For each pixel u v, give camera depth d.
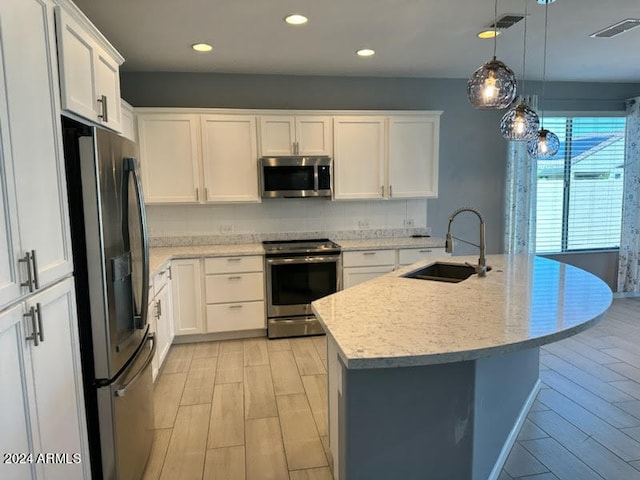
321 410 2.82
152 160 4.07
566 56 4.07
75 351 1.68
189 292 3.99
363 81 4.66
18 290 1.31
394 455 1.69
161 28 3.15
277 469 2.23
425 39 3.49
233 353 3.82
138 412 2.12
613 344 3.86
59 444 1.54
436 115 4.51
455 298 2.16
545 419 2.65
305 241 4.64
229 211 4.54
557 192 5.39
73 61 1.79
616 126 5.38
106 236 1.79
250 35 3.32
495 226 5.16
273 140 4.24
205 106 4.41
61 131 1.65
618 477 2.13
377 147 4.45
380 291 2.32
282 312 4.14
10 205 1.29
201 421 2.70
